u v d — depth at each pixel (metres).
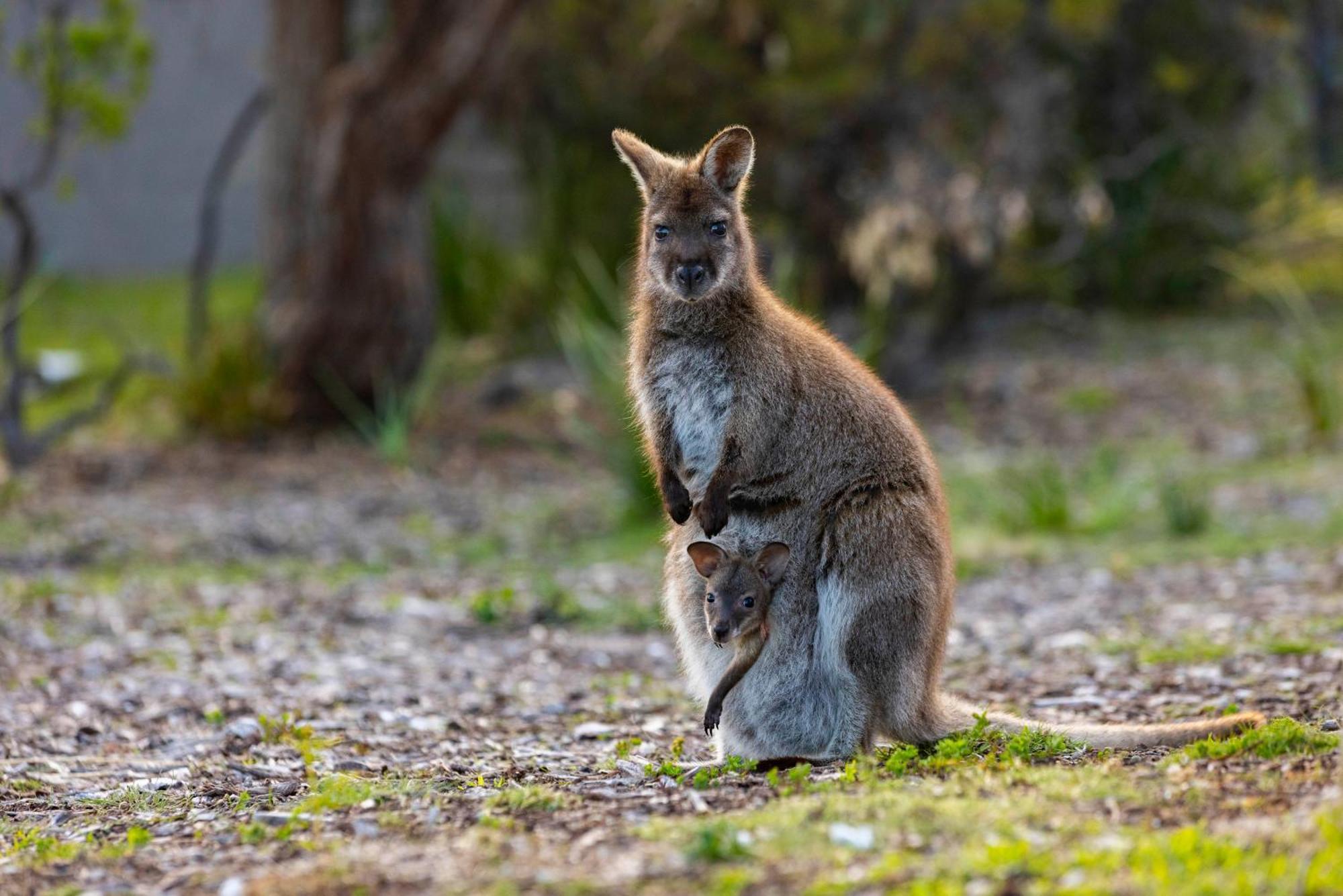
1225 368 21.91
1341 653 8.91
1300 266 29.27
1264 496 15.09
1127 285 27.42
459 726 8.57
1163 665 9.28
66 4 16.95
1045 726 6.89
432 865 5.21
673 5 23.33
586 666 10.39
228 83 30.41
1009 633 10.88
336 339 19.72
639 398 7.75
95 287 29.41
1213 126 26.56
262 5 28.17
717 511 7.12
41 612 11.62
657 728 8.49
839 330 23.00
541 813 5.88
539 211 27.19
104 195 31.05
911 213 21.36
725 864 5.00
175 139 31.12
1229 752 6.21
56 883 5.43
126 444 19.00
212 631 11.16
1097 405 20.41
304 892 4.99
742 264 7.53
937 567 6.96
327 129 19.22
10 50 18.75
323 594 12.52
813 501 7.16
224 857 5.59
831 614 6.98
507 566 13.86
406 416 19.67
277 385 19.80
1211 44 25.89
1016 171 21.80
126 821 6.40
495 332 26.31
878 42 22.72
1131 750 6.63
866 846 5.07
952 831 5.17
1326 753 6.05
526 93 25.06
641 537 14.77
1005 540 14.30
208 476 17.52
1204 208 26.77
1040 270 25.62
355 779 6.79
